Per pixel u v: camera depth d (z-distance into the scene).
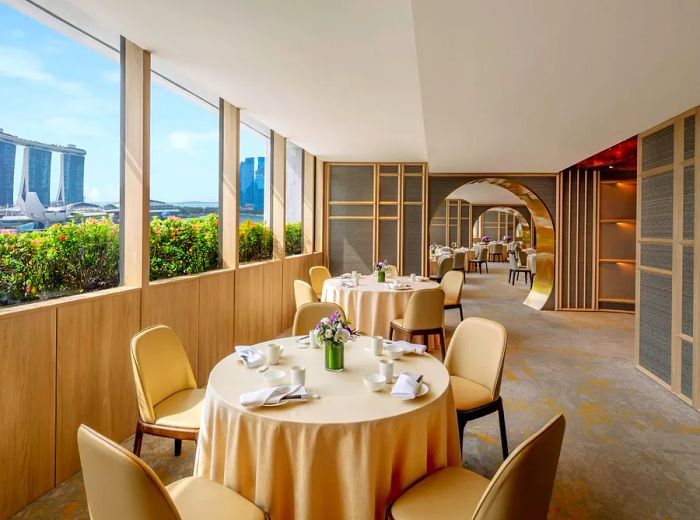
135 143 2.88
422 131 5.19
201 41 2.77
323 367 2.15
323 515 1.52
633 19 2.02
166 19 2.49
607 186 7.15
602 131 4.23
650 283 4.01
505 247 17.80
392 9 2.36
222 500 1.50
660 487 2.27
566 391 3.61
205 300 3.65
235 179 4.19
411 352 2.40
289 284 5.82
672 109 3.45
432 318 4.13
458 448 1.93
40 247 2.29
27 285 2.22
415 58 3.02
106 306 2.55
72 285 2.50
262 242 5.27
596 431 2.90
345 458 1.50
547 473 1.25
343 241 7.46
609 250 7.15
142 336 2.14
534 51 2.40
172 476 2.32
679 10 1.93
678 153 3.58
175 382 2.32
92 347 2.45
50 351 2.19
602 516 2.04
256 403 1.61
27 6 2.31
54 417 2.22
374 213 7.38
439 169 7.06
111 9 2.38
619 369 4.20
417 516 1.41
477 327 2.56
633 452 2.63
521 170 6.99
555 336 5.48
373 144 5.99
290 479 1.55
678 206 3.56
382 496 1.54
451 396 1.92
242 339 4.37
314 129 5.14
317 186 7.33
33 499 2.11
